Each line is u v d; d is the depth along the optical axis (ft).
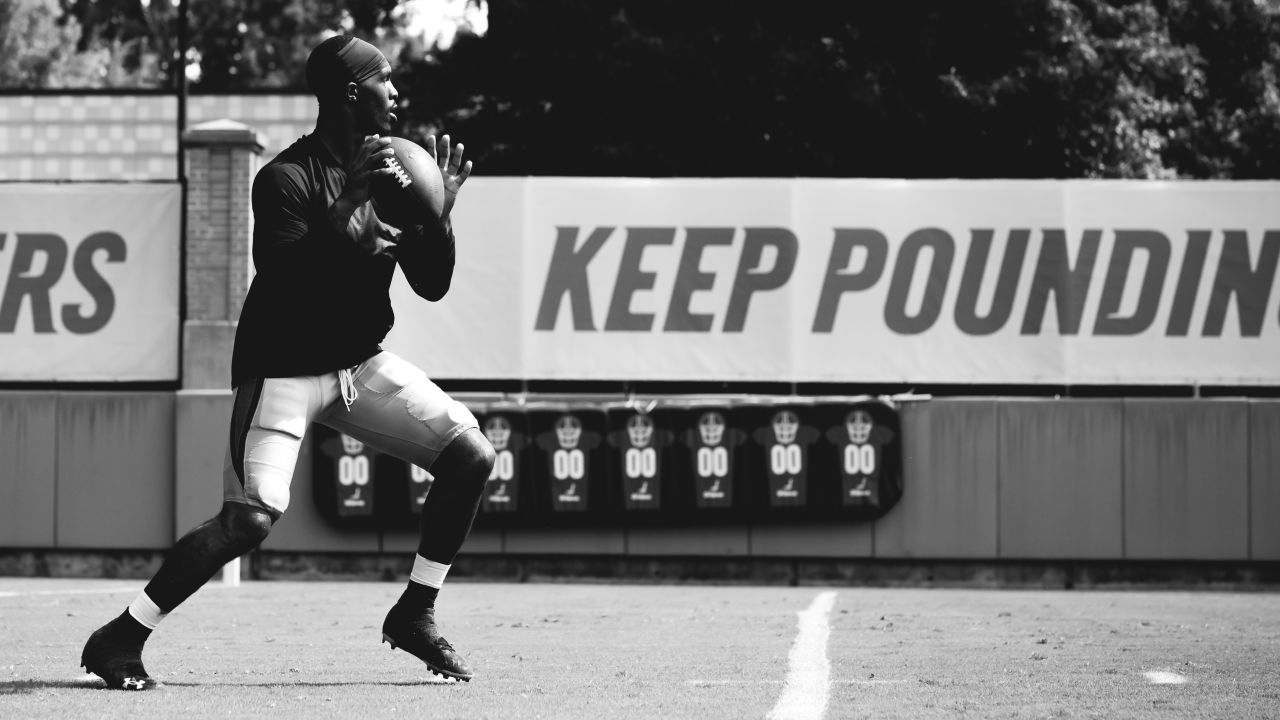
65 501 206.39
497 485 203.10
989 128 314.35
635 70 311.88
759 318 207.72
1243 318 205.98
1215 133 379.96
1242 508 201.05
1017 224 207.10
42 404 206.80
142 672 73.82
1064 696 75.00
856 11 315.78
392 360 76.74
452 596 170.91
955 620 132.98
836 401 201.98
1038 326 206.90
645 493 202.18
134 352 209.77
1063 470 202.59
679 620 131.13
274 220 73.00
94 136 266.98
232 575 189.26
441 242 75.25
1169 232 206.59
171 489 205.98
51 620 123.44
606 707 68.69
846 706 70.28
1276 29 375.66
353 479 202.80
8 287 210.38
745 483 201.98
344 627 119.96
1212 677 84.58
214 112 264.72
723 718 65.62
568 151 327.26
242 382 74.23
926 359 207.00
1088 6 331.77
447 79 345.51
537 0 324.80
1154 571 202.59
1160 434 201.87
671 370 207.72
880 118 307.78
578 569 205.26
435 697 71.46
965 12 313.73
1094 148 319.27
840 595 178.09
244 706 67.51
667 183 208.33
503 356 208.44
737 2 317.63
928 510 203.10
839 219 207.72
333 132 75.15
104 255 210.59
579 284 208.44
